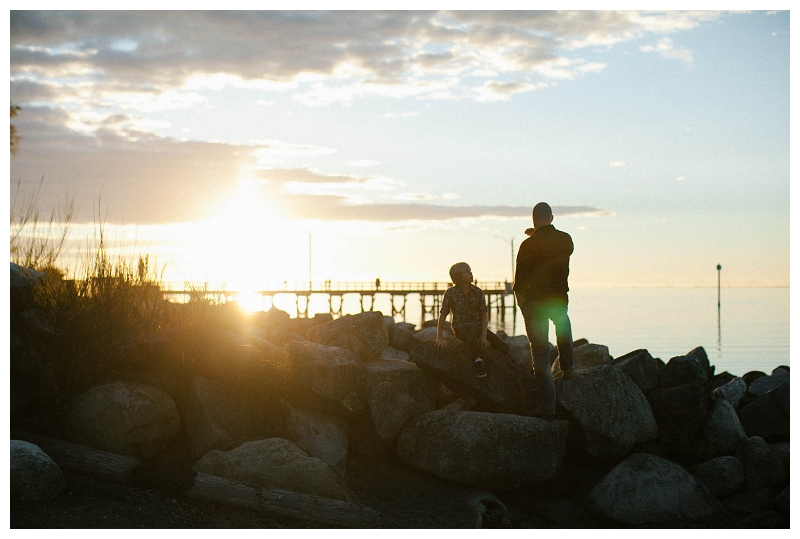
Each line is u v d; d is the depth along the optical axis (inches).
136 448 234.1
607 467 270.1
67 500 199.6
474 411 277.4
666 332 2308.1
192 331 268.8
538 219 266.8
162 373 262.7
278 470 223.3
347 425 270.5
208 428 240.7
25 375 241.9
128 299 269.0
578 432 269.3
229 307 287.9
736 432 273.0
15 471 195.5
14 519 184.1
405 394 278.1
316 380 261.9
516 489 254.7
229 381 263.1
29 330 251.6
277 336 313.9
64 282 272.7
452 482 254.5
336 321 313.1
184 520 199.0
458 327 282.2
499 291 2486.5
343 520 211.5
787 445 271.4
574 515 239.0
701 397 278.7
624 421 268.2
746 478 254.7
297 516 210.5
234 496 212.2
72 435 233.1
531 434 251.4
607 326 2647.6
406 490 249.1
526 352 331.3
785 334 2191.2
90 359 250.2
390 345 358.9
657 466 244.5
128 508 200.5
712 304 5644.7
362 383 269.7
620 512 233.9
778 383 331.0
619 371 279.1
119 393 237.8
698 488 240.8
